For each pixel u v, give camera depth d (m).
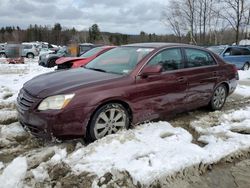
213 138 4.86
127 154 4.06
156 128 5.10
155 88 5.20
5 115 5.91
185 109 5.92
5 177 3.68
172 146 4.39
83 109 4.39
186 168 3.88
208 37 36.31
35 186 3.50
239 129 5.34
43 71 14.45
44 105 4.30
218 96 6.70
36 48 36.50
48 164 3.89
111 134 4.64
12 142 4.75
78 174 3.65
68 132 4.34
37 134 4.41
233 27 29.22
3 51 33.69
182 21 40.28
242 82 12.12
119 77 4.90
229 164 4.21
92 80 4.74
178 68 5.70
